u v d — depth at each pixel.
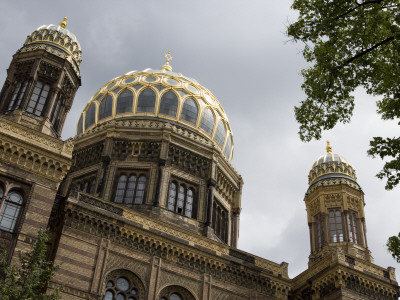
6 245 25.80
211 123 48.12
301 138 21.05
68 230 30.08
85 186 42.62
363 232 42.28
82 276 29.02
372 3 18.33
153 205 39.41
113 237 31.66
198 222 40.62
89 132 45.16
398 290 36.06
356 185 44.69
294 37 19.55
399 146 17.62
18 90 34.97
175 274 32.78
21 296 19.47
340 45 19.28
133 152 42.84
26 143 29.02
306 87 20.42
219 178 45.53
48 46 37.19
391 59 18.97
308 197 45.59
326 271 35.44
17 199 27.62
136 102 46.50
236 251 36.38
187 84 49.62
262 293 35.38
